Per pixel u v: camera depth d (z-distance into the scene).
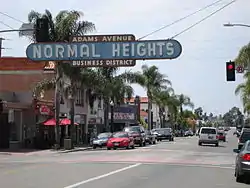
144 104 125.38
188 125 173.00
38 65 53.00
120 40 30.67
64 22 42.12
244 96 67.81
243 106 72.62
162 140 74.88
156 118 125.56
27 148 45.47
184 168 23.42
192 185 16.36
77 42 31.39
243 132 35.59
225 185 16.53
